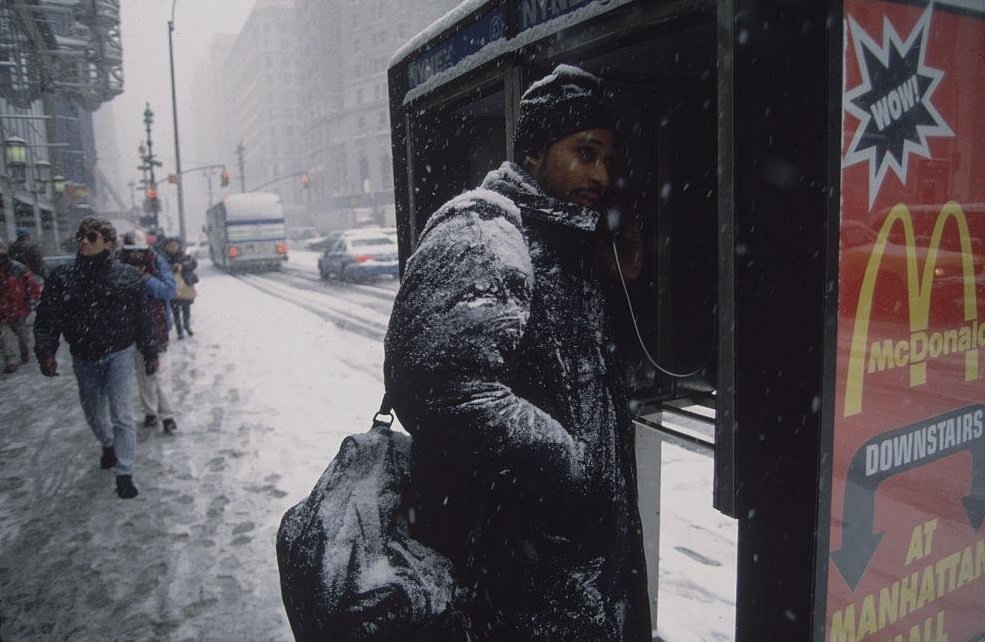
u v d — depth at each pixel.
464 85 2.45
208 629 3.06
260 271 31.59
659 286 2.37
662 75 2.32
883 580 1.39
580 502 1.36
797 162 1.21
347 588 1.34
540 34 1.99
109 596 3.37
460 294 1.25
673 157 2.38
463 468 1.32
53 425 6.58
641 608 1.56
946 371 1.43
